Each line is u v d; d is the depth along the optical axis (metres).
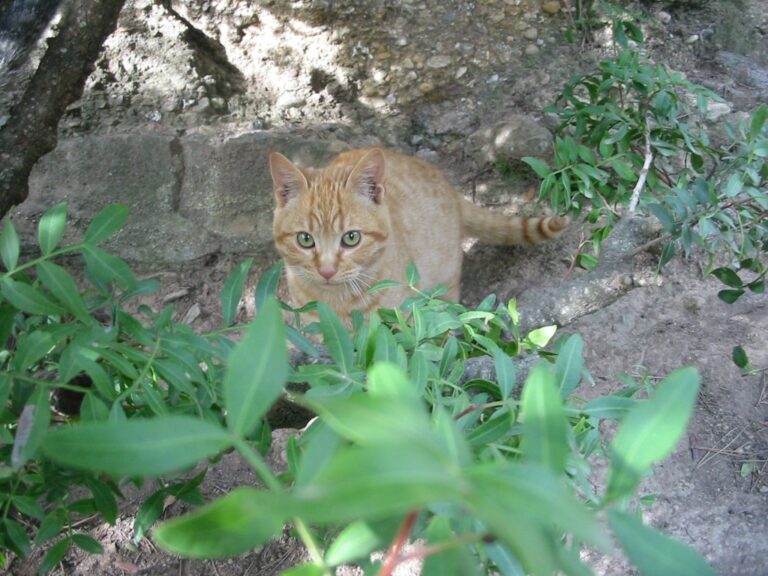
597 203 4.08
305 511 0.70
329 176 3.92
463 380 2.73
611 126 4.29
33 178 4.69
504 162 4.84
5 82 4.37
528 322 3.86
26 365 1.84
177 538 0.90
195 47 5.26
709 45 5.45
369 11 5.16
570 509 0.77
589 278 4.03
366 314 4.05
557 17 5.34
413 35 5.24
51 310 1.90
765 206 3.42
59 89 3.09
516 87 5.17
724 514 3.22
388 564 0.93
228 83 5.32
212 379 2.13
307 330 2.49
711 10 5.56
